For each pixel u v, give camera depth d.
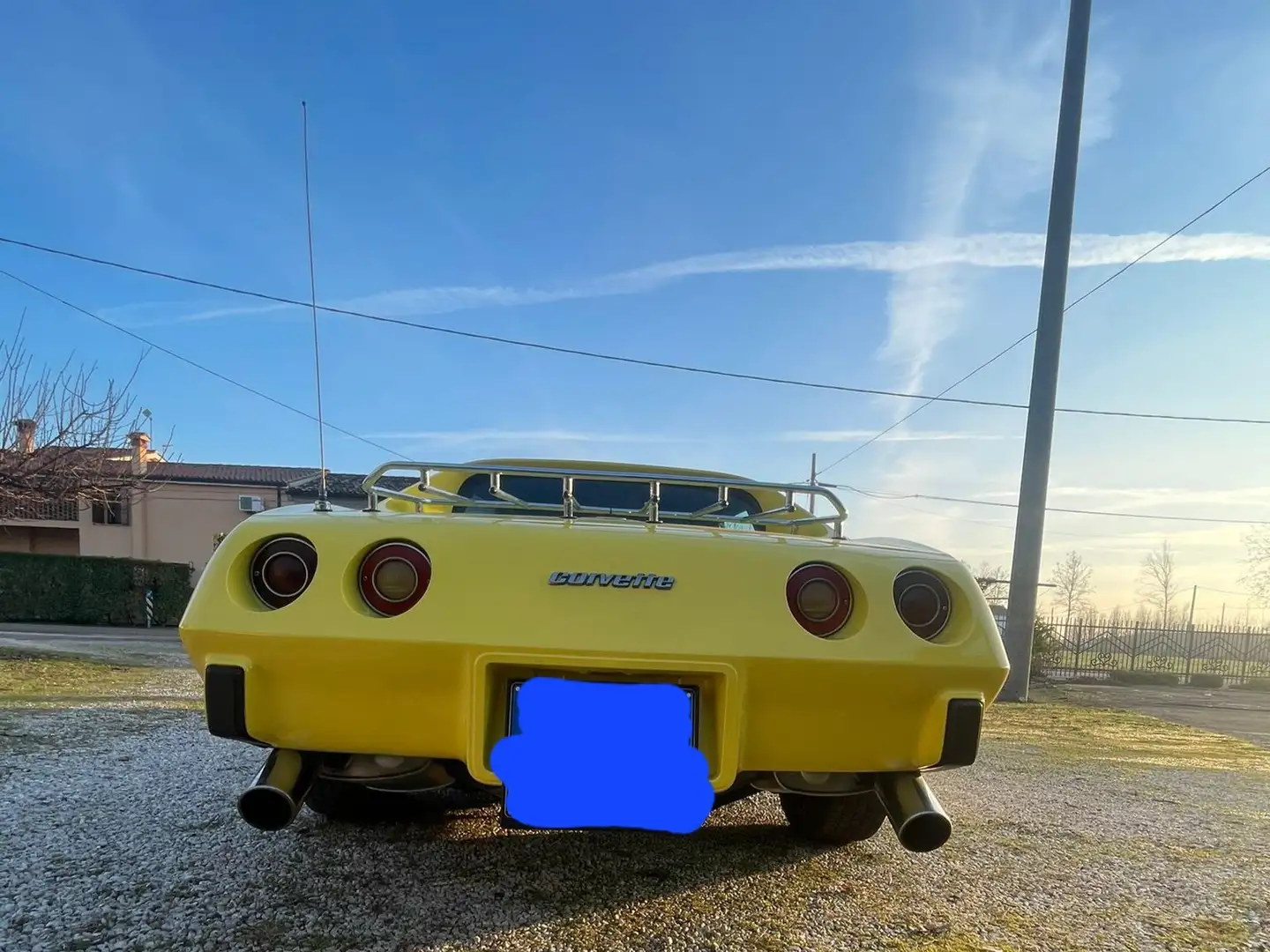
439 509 2.67
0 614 18.97
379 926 2.02
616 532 1.88
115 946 1.88
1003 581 15.88
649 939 2.02
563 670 1.78
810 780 2.02
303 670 1.76
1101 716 9.45
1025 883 2.58
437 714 1.78
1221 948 2.15
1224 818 3.77
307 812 2.92
